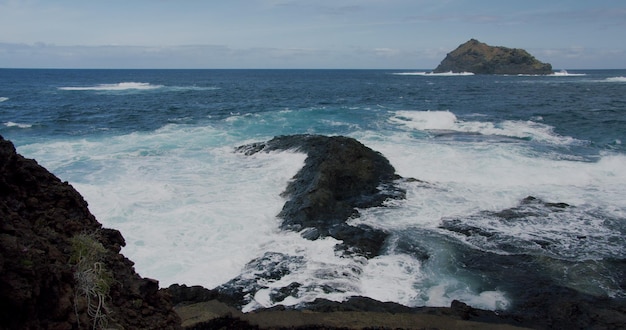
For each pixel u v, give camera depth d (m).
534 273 8.68
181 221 10.65
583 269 8.77
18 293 3.39
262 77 126.00
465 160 15.79
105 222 10.37
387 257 9.41
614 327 6.83
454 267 8.99
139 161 15.85
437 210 11.86
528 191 13.19
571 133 21.73
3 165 4.66
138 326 4.63
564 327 6.96
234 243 9.80
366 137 20.03
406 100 41.78
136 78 108.75
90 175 13.99
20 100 39.81
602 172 14.75
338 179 12.91
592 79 100.81
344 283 8.23
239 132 21.66
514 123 24.80
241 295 7.79
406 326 6.11
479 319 7.13
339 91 57.75
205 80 99.00
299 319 6.11
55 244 4.47
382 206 12.13
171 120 26.28
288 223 10.84
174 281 8.27
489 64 159.62
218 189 12.99
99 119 26.94
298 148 15.95
